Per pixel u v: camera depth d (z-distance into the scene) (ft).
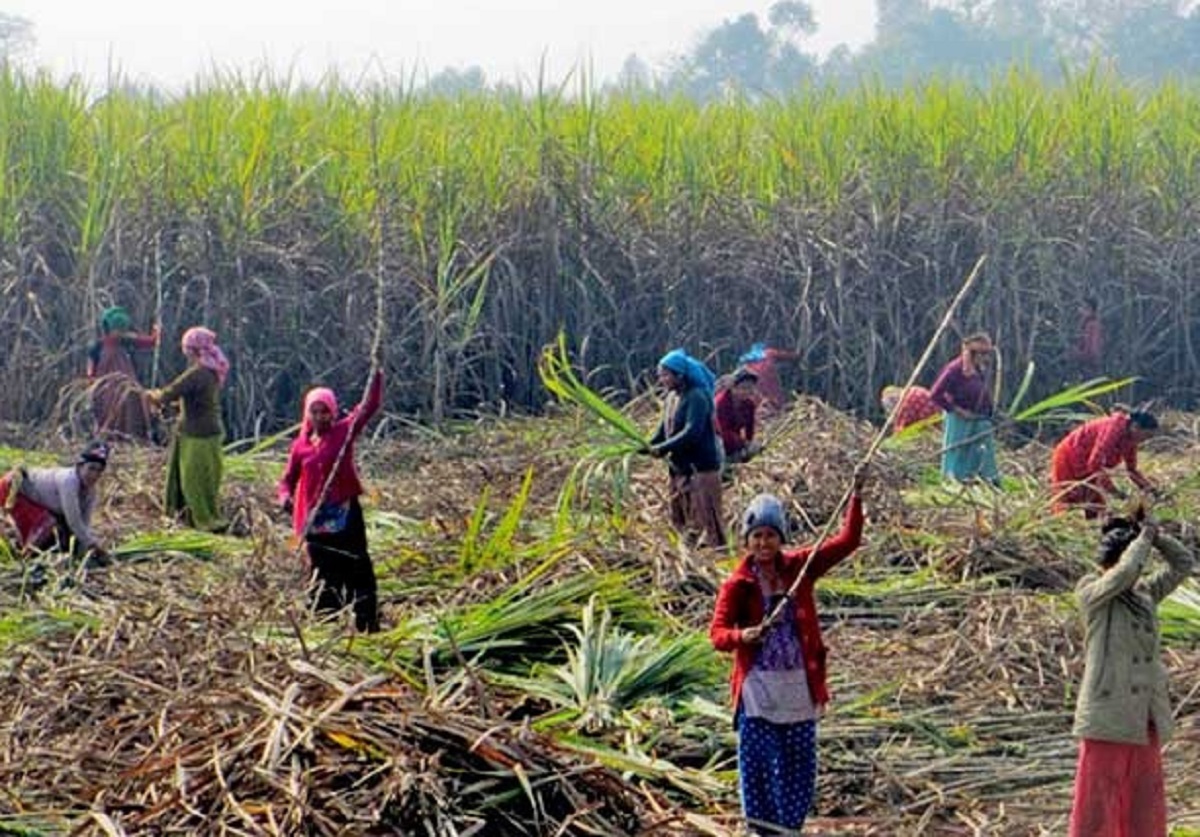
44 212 65.98
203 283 65.00
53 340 64.28
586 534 40.73
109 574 39.45
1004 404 69.77
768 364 61.98
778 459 49.80
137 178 66.23
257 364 64.69
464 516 44.45
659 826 26.32
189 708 27.68
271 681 28.04
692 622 37.35
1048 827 28.27
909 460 53.11
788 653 26.91
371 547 43.06
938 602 39.83
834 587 39.86
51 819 25.94
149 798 25.64
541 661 34.09
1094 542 44.04
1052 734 32.42
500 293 68.33
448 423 64.08
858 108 76.18
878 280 70.23
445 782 25.73
